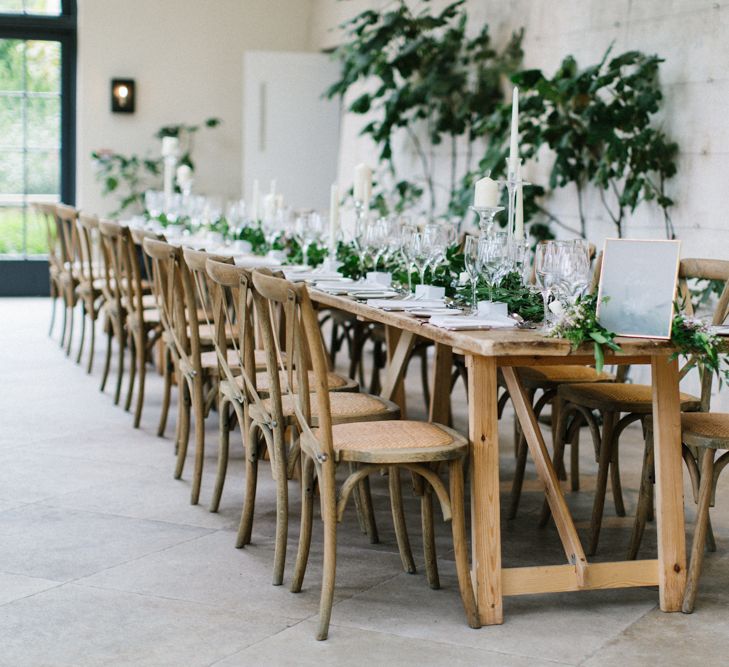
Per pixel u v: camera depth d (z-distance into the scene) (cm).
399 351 404
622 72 612
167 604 306
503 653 279
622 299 299
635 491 439
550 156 682
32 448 485
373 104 927
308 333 284
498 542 299
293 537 368
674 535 311
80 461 464
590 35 644
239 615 300
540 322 326
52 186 1037
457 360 481
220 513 394
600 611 310
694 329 298
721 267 380
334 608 307
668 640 290
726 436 308
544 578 304
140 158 1046
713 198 543
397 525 337
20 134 1024
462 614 305
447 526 387
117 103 1032
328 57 1021
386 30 796
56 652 273
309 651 277
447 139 811
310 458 309
